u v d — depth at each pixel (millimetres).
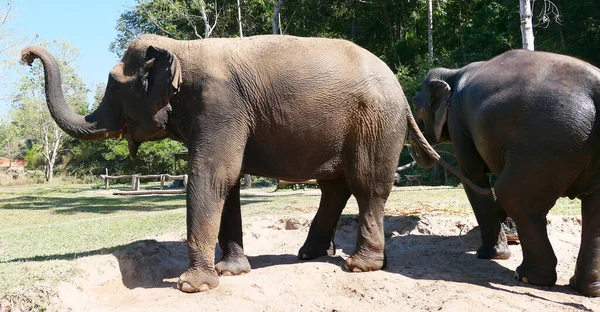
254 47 5418
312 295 4969
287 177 5617
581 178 5016
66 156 57812
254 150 5426
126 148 39281
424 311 4570
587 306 4715
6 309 4273
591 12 20672
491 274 5664
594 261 4996
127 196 23266
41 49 5430
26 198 24547
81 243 7242
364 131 5477
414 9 34969
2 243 7578
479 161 6297
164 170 39875
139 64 5375
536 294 5004
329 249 6441
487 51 23422
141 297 4867
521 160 4988
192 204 5062
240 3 29531
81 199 21953
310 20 32938
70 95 53406
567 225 7926
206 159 5090
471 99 5645
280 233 8305
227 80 5191
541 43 20984
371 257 5648
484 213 6375
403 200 12156
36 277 4730
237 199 5668
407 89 23859
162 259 6172
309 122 5320
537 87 4973
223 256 5660
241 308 4531
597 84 4824
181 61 5258
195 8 26328
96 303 4742
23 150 80875
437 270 5836
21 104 55562
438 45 33281
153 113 5184
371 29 37312
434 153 5836
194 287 4949
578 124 4762
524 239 5191
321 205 6375
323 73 5328
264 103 5273
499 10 24266
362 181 5555
